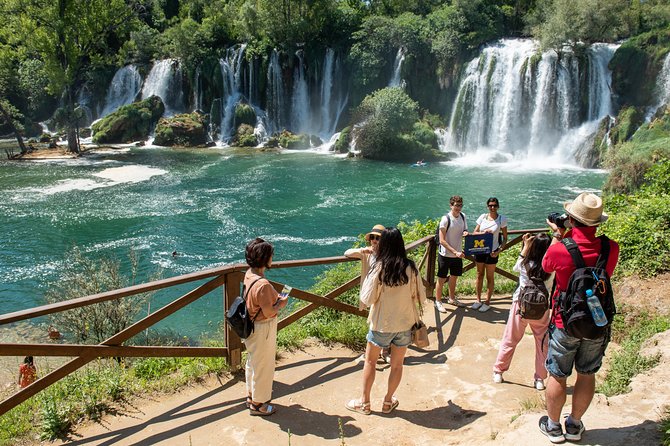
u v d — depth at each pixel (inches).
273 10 1877.5
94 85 2073.1
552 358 157.5
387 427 193.0
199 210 991.6
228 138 1856.5
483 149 1592.0
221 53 1971.0
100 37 1723.7
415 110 1599.4
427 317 309.7
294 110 1918.1
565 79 1460.4
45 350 179.3
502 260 436.8
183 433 190.7
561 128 1481.3
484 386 226.8
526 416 179.6
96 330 452.4
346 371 241.1
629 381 204.7
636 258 334.0
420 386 226.7
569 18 1427.2
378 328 189.8
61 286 532.7
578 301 147.9
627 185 938.7
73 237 832.3
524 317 211.9
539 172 1334.9
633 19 1579.7
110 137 1856.5
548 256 159.3
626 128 1336.1
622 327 279.6
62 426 194.5
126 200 1055.6
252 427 193.5
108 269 515.8
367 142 1550.2
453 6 1744.6
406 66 1716.3
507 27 1854.1
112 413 204.5
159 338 499.5
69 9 1584.6
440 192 1126.4
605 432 159.6
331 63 1872.5
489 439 175.6
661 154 921.5
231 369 232.5
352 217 956.6
